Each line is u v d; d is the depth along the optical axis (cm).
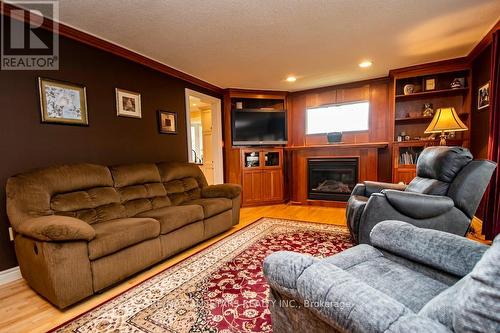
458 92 379
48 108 236
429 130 327
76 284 172
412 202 208
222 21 241
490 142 262
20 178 200
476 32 277
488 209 261
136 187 285
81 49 261
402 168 399
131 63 316
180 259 250
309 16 237
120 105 302
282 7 221
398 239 130
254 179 496
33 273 181
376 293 71
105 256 190
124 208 260
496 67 257
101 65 281
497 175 246
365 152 445
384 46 310
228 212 332
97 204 239
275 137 512
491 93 263
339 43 298
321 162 486
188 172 360
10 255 214
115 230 198
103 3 207
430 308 76
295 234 312
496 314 54
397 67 388
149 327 149
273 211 447
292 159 517
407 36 284
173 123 382
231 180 498
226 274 212
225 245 280
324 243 280
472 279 61
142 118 332
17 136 217
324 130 501
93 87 273
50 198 208
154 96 350
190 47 300
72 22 237
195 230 278
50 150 238
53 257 162
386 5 222
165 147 369
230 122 496
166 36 270
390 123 425
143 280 208
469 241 111
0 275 208
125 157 309
